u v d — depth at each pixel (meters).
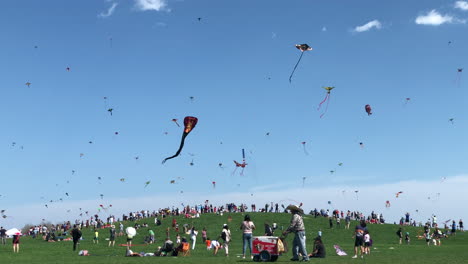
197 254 34.31
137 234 68.12
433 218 70.62
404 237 64.88
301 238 20.92
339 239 63.25
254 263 20.44
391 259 22.39
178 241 49.06
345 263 19.61
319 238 25.78
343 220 75.38
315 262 20.31
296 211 21.41
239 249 41.38
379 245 50.59
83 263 22.45
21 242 60.78
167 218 78.88
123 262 22.75
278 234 66.12
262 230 69.94
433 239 55.06
